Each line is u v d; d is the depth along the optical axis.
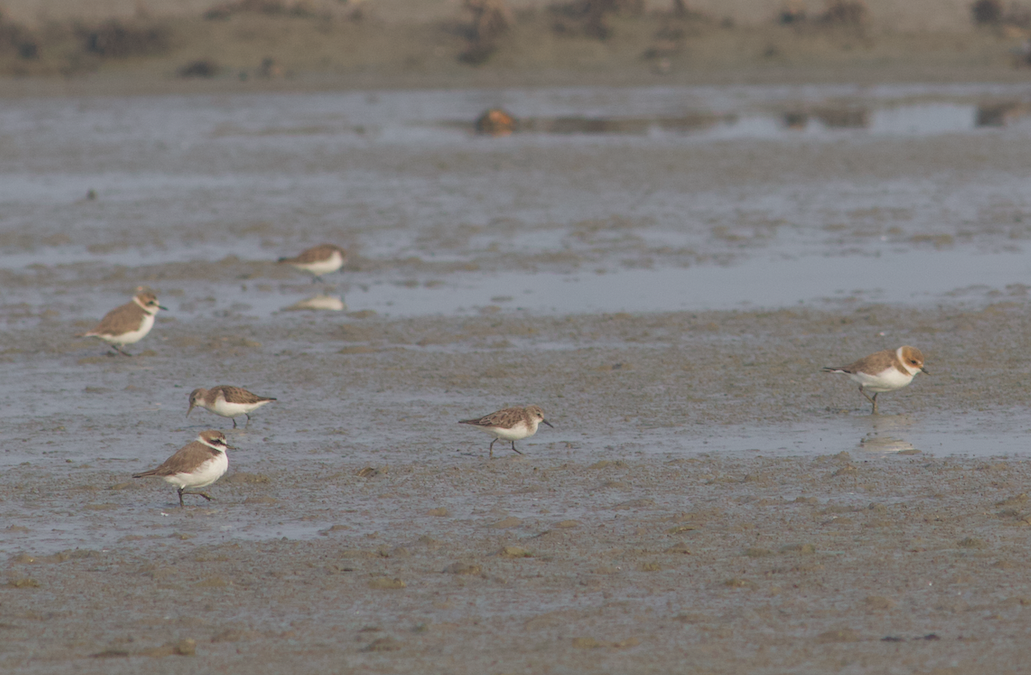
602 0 81.12
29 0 90.19
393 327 20.17
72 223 31.02
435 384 16.67
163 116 58.62
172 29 76.69
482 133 50.59
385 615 8.91
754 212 31.20
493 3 77.94
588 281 23.70
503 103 63.38
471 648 8.16
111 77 71.94
